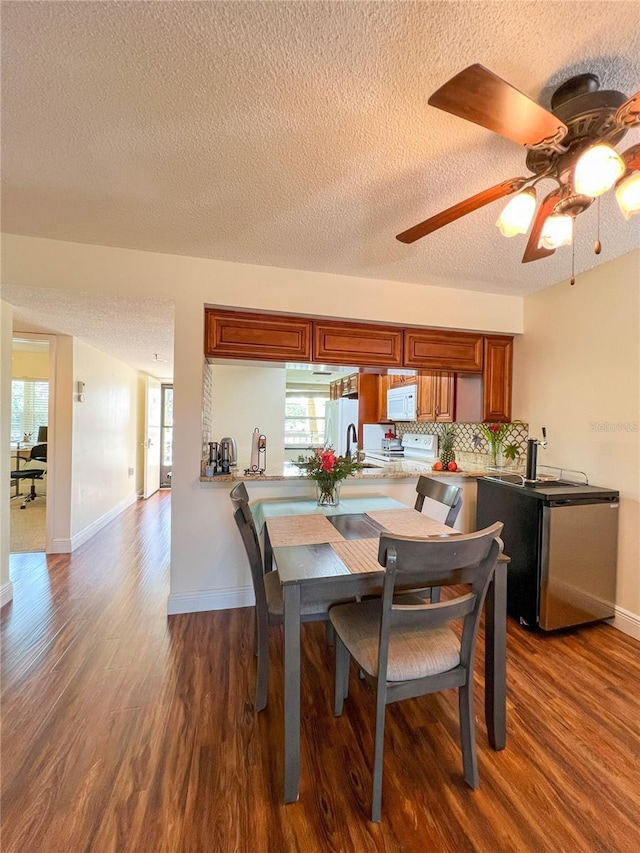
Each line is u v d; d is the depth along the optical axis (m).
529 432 3.12
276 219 2.01
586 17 1.00
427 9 0.98
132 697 1.73
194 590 2.54
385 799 1.28
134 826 1.19
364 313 2.80
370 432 5.05
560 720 1.65
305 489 2.76
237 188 1.75
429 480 2.35
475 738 1.47
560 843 1.16
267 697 1.74
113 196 1.82
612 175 1.06
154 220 2.04
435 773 1.39
